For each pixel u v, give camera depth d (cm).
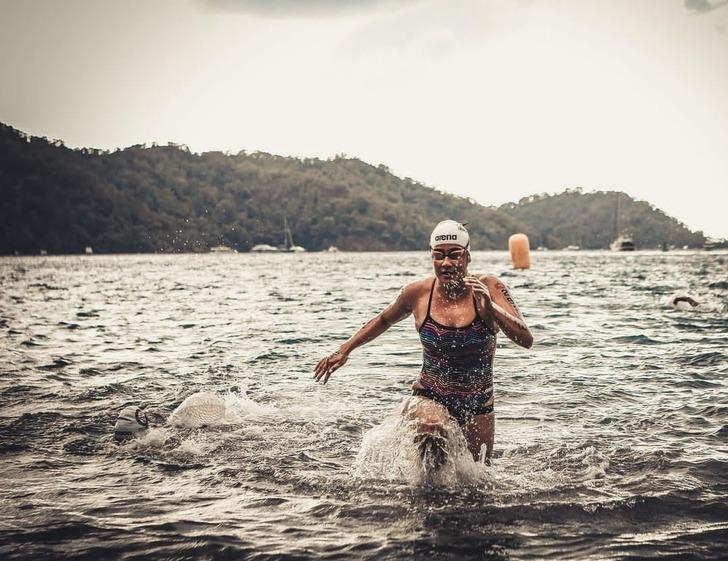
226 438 576
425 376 502
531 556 351
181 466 505
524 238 4166
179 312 1800
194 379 837
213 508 420
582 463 501
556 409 668
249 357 1010
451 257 478
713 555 350
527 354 998
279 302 2116
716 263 6956
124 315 1728
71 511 414
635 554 352
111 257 13450
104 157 19500
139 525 393
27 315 1742
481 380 491
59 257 13562
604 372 852
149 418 641
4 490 452
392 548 361
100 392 760
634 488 448
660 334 1184
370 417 647
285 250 18625
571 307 1758
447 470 468
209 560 349
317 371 528
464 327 480
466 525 392
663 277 3688
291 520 401
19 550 360
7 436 581
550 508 416
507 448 540
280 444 560
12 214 15400
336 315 1658
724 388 747
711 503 419
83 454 534
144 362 970
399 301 516
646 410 657
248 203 19888
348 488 455
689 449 529
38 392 760
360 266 6631
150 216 17500
